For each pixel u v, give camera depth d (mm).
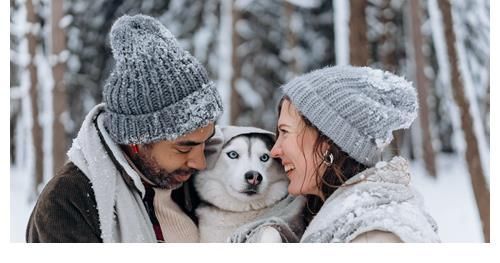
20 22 7078
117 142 2088
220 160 2475
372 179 1842
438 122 8984
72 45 8578
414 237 1661
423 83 7969
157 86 2041
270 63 9500
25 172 7922
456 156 8953
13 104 8398
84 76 8695
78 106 8711
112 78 2090
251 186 2396
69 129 8547
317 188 1995
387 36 8328
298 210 2123
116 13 8984
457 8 7867
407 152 8891
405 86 1949
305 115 1934
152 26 2102
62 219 1976
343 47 5281
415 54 7914
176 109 2055
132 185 2084
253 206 2480
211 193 2469
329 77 1947
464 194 7031
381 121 1885
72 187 2010
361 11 5262
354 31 5258
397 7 8680
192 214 2516
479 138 5203
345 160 1933
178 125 2055
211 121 2119
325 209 1849
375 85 1922
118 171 2076
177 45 2129
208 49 9148
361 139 1892
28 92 7203
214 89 2156
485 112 7449
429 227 1751
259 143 2494
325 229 1783
